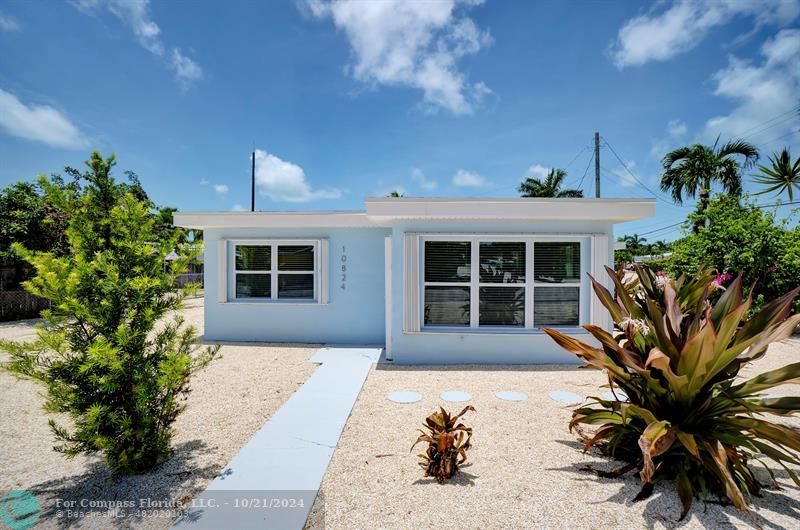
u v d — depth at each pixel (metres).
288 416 4.92
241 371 7.06
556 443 4.18
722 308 3.62
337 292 9.49
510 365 7.41
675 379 3.17
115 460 3.35
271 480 3.42
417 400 5.54
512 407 5.27
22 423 4.83
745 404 3.11
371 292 9.44
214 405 5.36
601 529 2.74
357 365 7.38
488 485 3.34
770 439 2.98
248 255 9.73
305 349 8.82
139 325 3.40
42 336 3.06
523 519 2.87
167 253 3.71
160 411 3.61
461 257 7.57
